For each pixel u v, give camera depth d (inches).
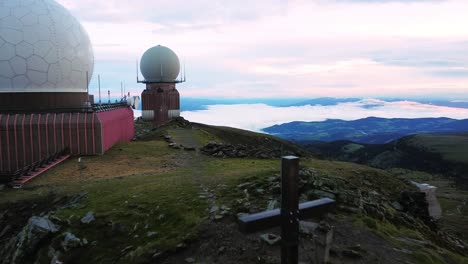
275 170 644.1
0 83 1043.9
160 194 569.6
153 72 2551.7
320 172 682.8
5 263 491.5
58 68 1125.7
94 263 419.8
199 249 388.8
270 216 235.0
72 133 1012.5
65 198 650.2
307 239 385.7
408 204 653.9
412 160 4692.4
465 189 2898.6
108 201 573.0
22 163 987.9
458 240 658.8
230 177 645.9
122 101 1502.2
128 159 978.1
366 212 487.5
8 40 1041.5
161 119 2559.1
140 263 383.6
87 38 1282.0
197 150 1095.6
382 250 385.7
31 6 1104.8
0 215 631.8
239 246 382.0
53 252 449.4
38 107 1098.1
